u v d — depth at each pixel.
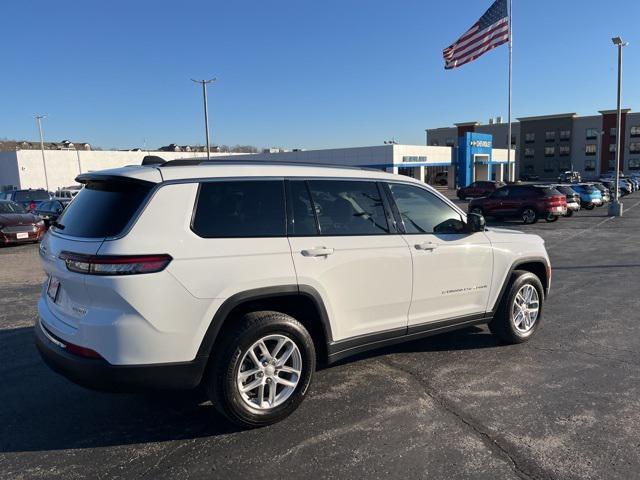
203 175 3.51
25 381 4.52
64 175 63.78
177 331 3.24
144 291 3.12
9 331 6.03
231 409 3.44
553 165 90.00
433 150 54.56
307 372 3.73
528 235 5.57
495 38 26.38
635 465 3.12
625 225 20.19
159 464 3.19
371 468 3.12
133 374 3.17
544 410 3.87
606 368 4.72
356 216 4.10
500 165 68.00
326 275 3.80
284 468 3.13
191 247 3.29
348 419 3.74
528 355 5.07
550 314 6.66
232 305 3.40
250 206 3.62
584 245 14.29
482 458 3.22
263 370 3.57
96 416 3.85
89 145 99.50
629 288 8.33
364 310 4.09
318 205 3.92
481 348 5.28
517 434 3.51
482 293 4.94
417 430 3.57
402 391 4.22
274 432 3.57
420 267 4.37
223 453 3.31
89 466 3.18
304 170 3.97
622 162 83.69
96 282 3.10
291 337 3.65
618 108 24.70
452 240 4.64
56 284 3.60
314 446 3.37
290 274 3.61
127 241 3.12
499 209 22.70
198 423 3.72
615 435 3.48
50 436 3.56
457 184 58.19
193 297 3.26
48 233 3.81
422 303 4.46
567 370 4.67
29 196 24.09
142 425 3.70
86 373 3.15
